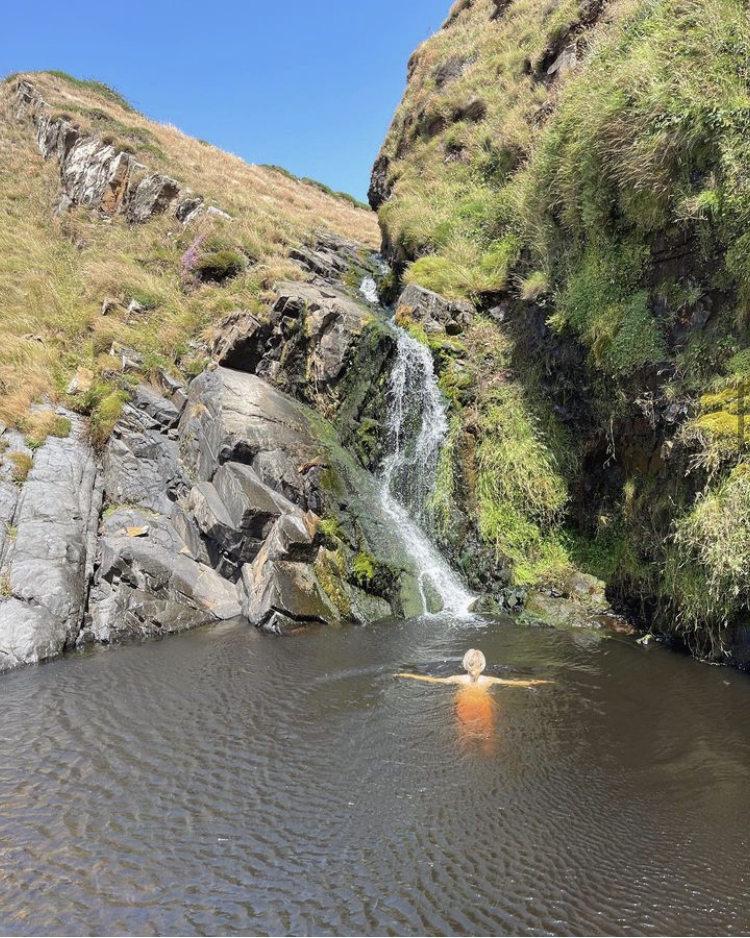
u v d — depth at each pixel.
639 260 8.20
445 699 5.95
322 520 9.49
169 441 10.92
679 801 4.36
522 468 9.80
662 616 7.76
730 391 7.02
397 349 11.80
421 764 4.84
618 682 6.34
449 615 8.82
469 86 18.50
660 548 7.82
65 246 17.98
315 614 8.37
